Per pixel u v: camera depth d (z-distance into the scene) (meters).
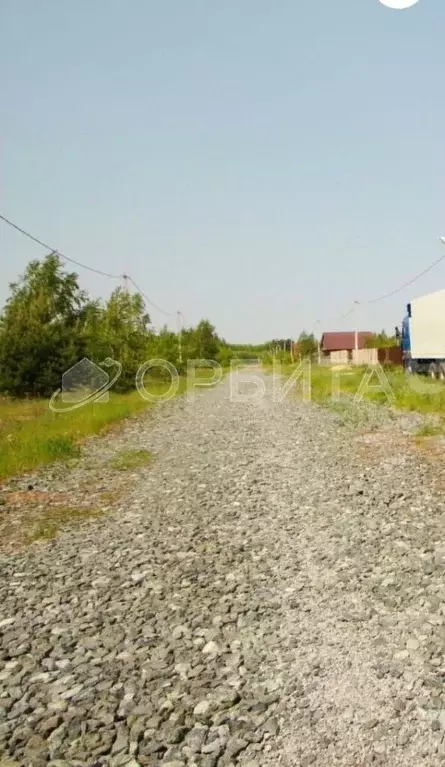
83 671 4.72
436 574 6.30
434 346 31.16
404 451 13.62
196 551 7.39
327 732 3.86
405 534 7.64
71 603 6.01
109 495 10.52
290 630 5.23
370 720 3.95
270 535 7.88
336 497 9.63
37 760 3.72
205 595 6.06
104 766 3.65
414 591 5.89
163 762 3.66
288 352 98.62
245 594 6.04
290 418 21.50
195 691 4.37
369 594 5.88
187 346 63.03
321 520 8.42
